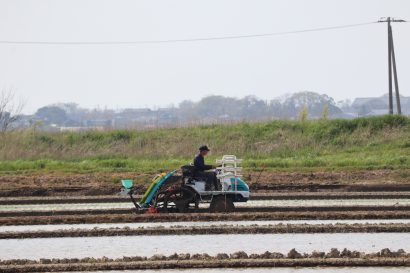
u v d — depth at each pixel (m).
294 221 53.12
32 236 48.66
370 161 85.56
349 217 54.03
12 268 39.47
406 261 39.84
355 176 77.50
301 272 38.66
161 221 53.34
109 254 43.53
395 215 54.19
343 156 91.94
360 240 46.41
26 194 71.69
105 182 76.19
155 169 82.75
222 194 55.53
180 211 55.50
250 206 59.81
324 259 40.25
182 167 55.75
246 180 75.38
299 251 43.41
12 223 53.44
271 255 41.41
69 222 53.84
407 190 72.25
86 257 42.38
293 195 65.69
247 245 45.22
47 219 54.03
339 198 65.50
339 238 47.09
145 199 55.25
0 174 81.94
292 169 81.81
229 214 53.78
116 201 65.94
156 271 39.31
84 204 64.25
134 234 48.81
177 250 44.22
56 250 44.78
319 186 72.94
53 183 76.25
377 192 69.56
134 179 76.62
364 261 39.84
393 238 47.00
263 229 48.88
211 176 55.59
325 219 53.81
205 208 58.69
